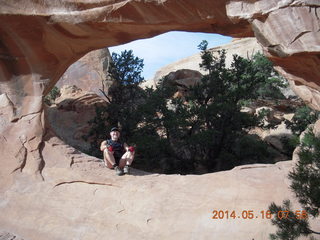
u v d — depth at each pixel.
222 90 13.58
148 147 11.86
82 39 7.77
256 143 12.86
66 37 7.68
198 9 6.41
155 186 6.76
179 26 6.96
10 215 6.78
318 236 4.99
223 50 14.53
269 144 14.95
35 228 6.49
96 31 7.41
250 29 6.69
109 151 7.34
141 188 6.74
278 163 6.80
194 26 6.97
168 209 6.24
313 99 7.39
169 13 6.58
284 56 5.92
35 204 6.88
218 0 6.20
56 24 7.28
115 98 15.54
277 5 5.74
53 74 8.34
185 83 19.45
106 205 6.58
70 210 6.65
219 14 6.44
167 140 12.45
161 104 13.13
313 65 6.13
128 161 7.31
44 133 7.90
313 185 3.96
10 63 8.09
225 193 6.22
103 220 6.36
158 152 12.02
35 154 7.59
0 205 6.95
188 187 6.59
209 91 13.69
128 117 13.61
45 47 7.96
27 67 8.14
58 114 16.55
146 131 13.02
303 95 7.59
